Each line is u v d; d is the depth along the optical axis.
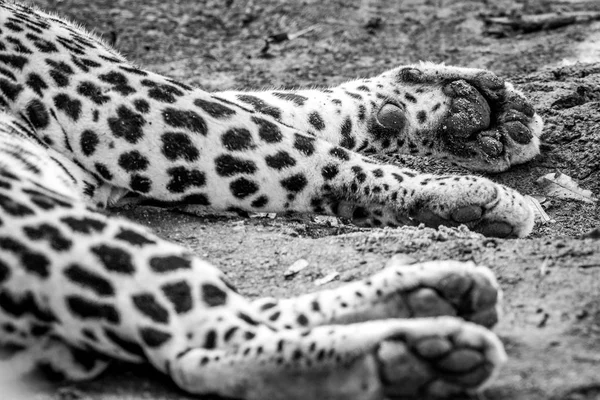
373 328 6.11
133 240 6.74
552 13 17.83
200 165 8.95
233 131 8.98
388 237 8.77
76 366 6.88
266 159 9.05
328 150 9.29
